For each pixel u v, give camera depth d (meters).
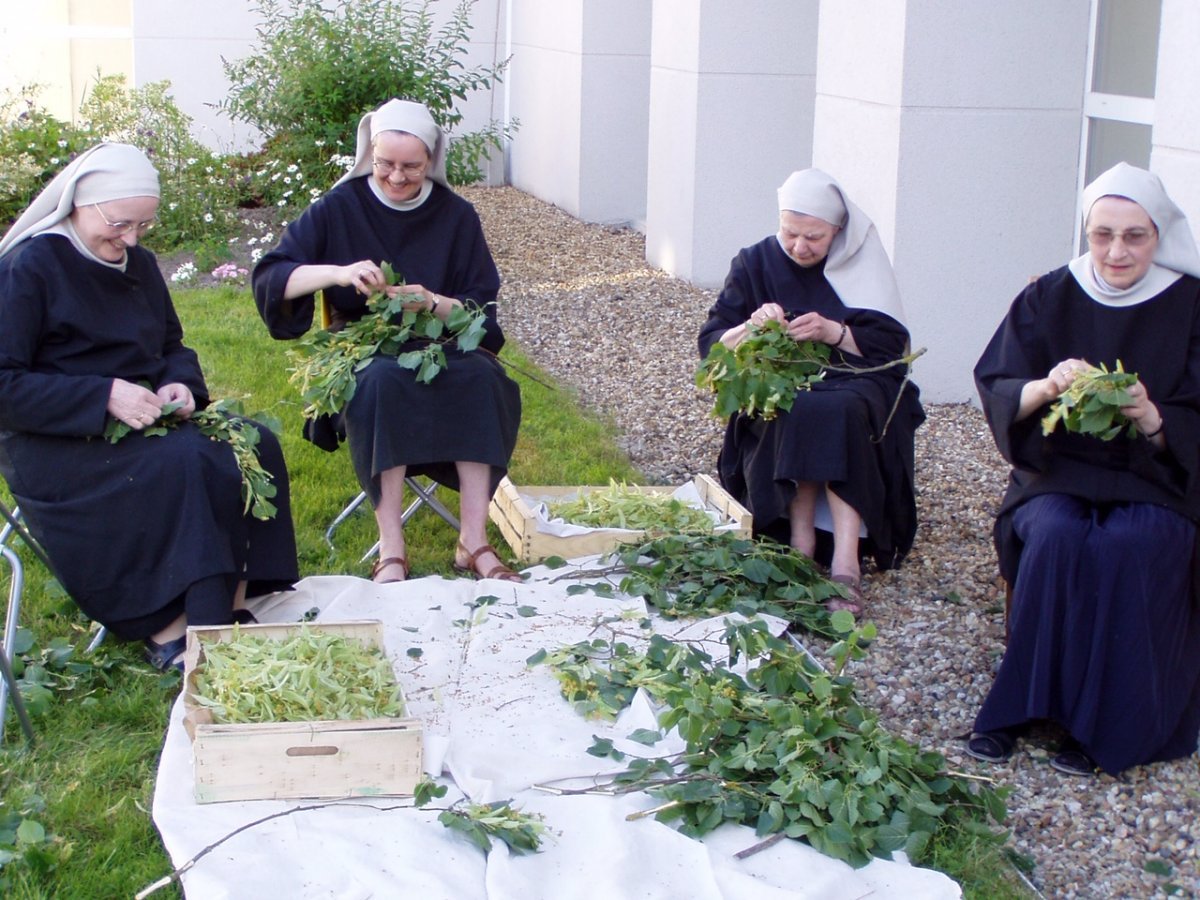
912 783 3.44
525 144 13.29
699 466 6.12
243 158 11.64
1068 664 3.69
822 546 5.08
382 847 3.13
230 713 3.43
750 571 4.59
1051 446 3.99
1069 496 3.90
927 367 6.91
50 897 3.07
